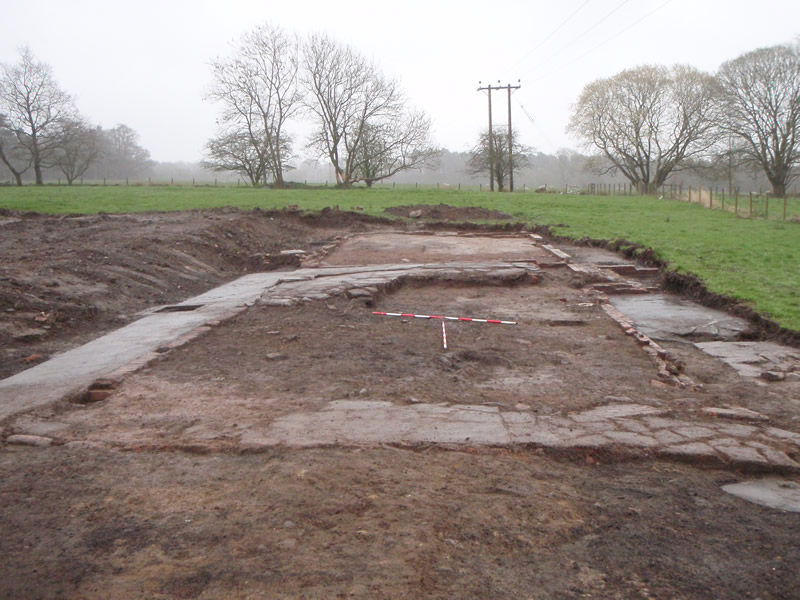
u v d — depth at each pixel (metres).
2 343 8.51
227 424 5.49
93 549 3.48
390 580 3.18
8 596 3.06
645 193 53.28
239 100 49.69
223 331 9.28
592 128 52.94
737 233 21.47
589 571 3.38
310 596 3.04
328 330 9.23
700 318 10.76
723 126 45.62
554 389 6.69
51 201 26.30
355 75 50.88
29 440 5.16
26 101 50.22
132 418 5.73
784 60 42.41
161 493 4.18
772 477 4.79
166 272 14.44
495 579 3.26
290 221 24.92
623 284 13.84
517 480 4.45
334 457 4.72
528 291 13.42
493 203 32.62
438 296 12.90
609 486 4.50
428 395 6.35
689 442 5.20
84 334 9.65
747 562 3.51
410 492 4.16
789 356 8.44
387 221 25.45
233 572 3.24
